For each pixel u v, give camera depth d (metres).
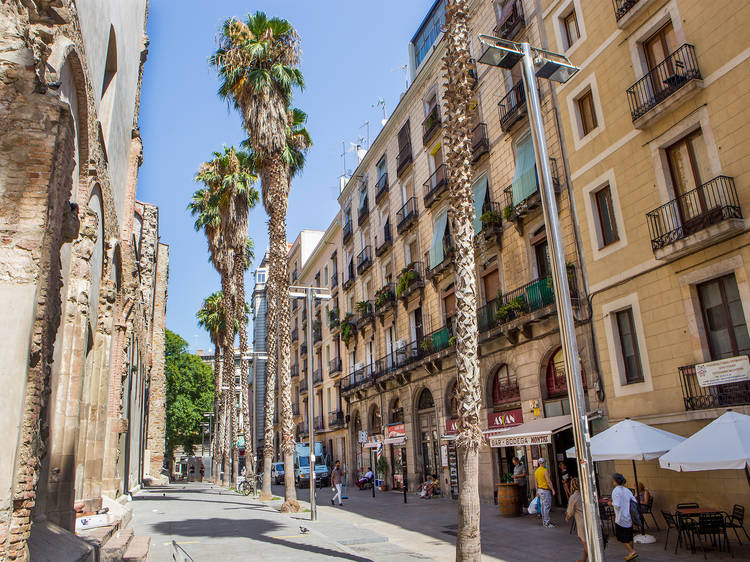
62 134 5.22
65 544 6.23
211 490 35.19
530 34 19.06
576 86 16.72
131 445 25.59
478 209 22.12
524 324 18.06
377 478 32.06
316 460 38.94
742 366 11.17
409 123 29.70
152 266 36.25
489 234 20.55
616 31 15.22
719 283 12.22
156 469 43.47
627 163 14.67
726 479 11.30
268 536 12.59
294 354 55.12
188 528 14.07
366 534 12.83
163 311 45.62
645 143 14.11
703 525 9.95
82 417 10.93
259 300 78.12
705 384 11.91
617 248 14.86
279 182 21.08
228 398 40.50
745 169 11.55
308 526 14.34
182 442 61.84
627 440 11.41
